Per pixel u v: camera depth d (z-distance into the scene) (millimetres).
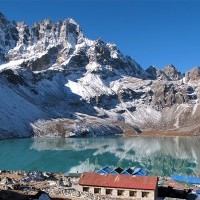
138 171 114312
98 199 79312
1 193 80750
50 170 173875
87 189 86312
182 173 163250
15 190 87312
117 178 86938
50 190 86125
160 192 90812
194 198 88750
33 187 94750
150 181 85062
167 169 178750
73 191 83688
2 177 121188
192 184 111875
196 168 183125
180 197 89000
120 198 83438
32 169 178125
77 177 126375
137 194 83062
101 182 86125
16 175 130750
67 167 185500
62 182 106625
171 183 109250
